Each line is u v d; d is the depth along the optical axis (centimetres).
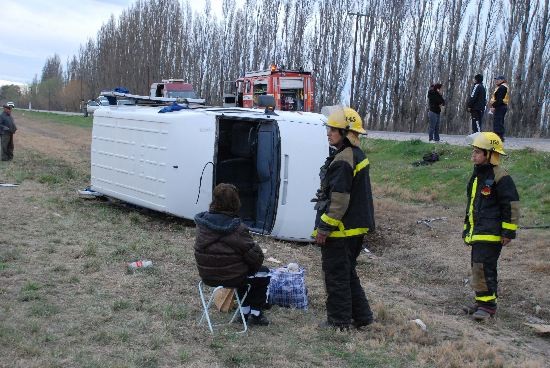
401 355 586
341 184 589
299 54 4944
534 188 1385
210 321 625
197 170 1079
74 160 2308
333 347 589
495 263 749
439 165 1781
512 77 4262
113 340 562
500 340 682
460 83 4528
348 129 601
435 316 746
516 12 3900
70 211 1185
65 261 816
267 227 1091
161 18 6181
